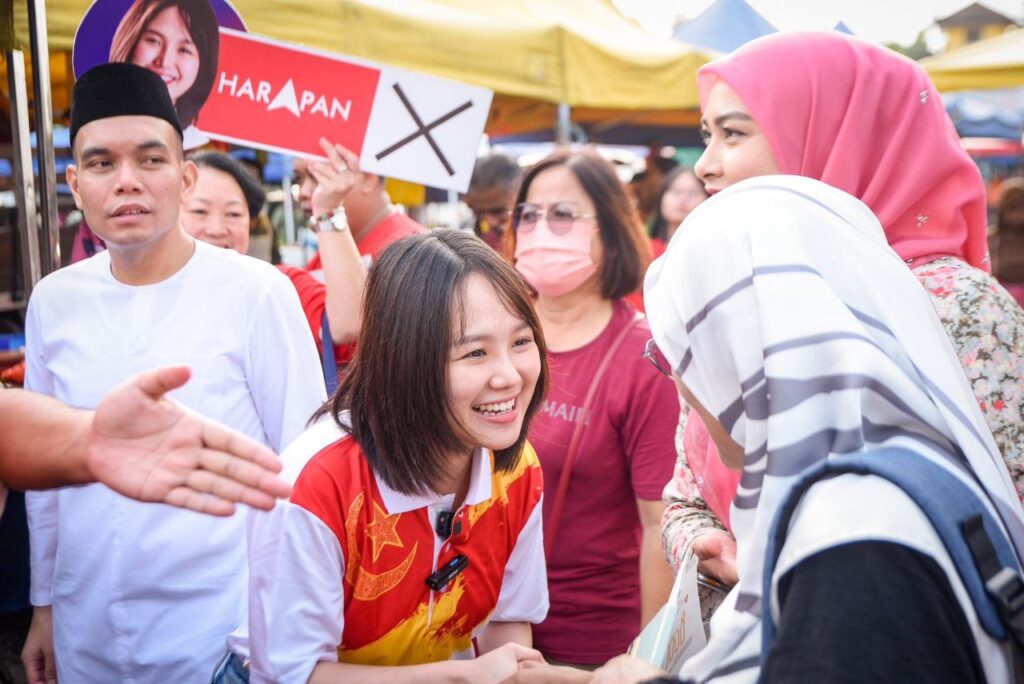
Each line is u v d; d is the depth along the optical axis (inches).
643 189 293.0
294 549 51.9
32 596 82.0
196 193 117.9
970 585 31.6
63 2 108.7
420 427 51.5
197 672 73.7
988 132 339.9
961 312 58.6
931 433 36.8
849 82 67.8
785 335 37.2
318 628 53.1
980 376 57.3
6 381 110.0
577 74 165.2
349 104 98.8
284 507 52.1
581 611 88.4
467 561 57.4
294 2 123.1
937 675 29.6
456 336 50.5
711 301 40.2
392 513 53.6
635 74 176.9
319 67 97.9
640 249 93.7
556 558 88.3
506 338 51.6
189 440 40.0
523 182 96.4
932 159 65.7
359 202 117.9
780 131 69.1
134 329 76.1
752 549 36.6
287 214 257.8
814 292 37.9
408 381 50.9
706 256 40.8
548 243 90.6
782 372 36.7
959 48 258.2
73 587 75.2
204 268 78.0
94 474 40.3
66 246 184.4
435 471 52.9
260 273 79.0
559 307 92.7
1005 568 32.4
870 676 29.5
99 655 75.3
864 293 39.3
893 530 31.9
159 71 95.2
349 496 52.7
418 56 139.7
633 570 90.9
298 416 78.2
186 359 76.0
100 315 76.8
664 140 358.9
